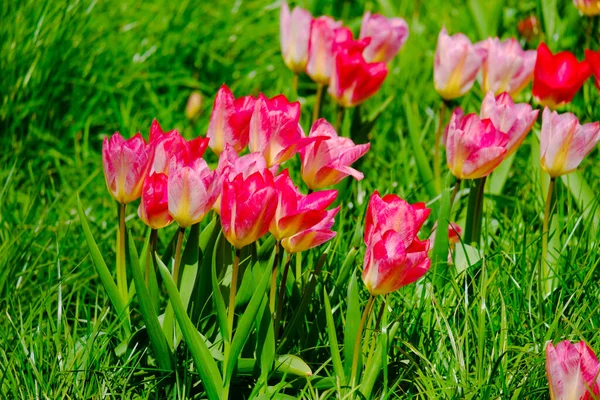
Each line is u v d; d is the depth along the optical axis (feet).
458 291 3.92
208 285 3.88
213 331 3.91
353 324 3.75
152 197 3.69
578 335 3.87
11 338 4.02
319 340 3.96
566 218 4.45
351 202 4.53
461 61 4.37
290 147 3.77
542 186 4.40
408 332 3.94
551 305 4.00
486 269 4.06
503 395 3.74
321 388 3.87
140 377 3.90
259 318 3.75
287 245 3.67
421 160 4.48
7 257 4.22
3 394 3.82
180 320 3.69
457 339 3.83
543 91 4.24
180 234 3.79
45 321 4.13
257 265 3.82
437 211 4.37
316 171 3.79
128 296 3.92
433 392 3.77
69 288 4.32
